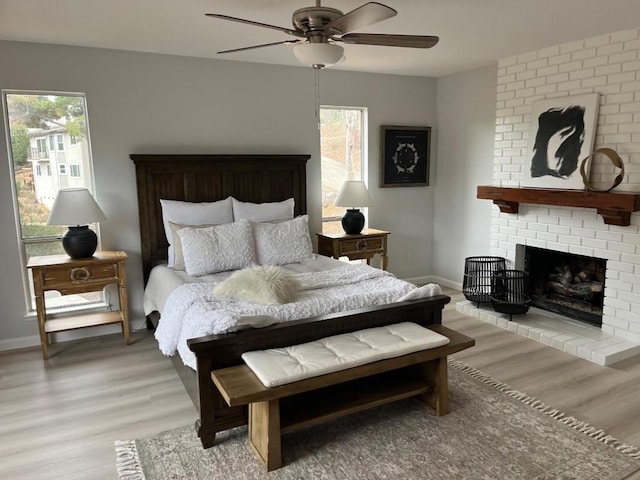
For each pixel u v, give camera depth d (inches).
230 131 171.0
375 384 106.4
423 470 86.7
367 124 199.6
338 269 141.9
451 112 205.5
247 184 172.4
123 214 157.5
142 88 155.2
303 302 107.0
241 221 151.9
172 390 119.3
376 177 205.5
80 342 152.4
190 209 155.9
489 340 149.8
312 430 100.7
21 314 147.7
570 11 114.4
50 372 130.1
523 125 165.6
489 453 91.5
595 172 144.3
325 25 90.7
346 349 94.7
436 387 105.2
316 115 186.7
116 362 136.5
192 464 89.4
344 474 86.0
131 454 92.2
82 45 144.4
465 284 182.4
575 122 146.9
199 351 88.6
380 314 107.0
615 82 136.6
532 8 111.8
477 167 194.7
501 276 165.0
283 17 118.0
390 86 201.6
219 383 85.3
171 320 113.2
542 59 156.1
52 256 148.6
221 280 133.5
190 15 115.5
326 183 198.2
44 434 99.9
